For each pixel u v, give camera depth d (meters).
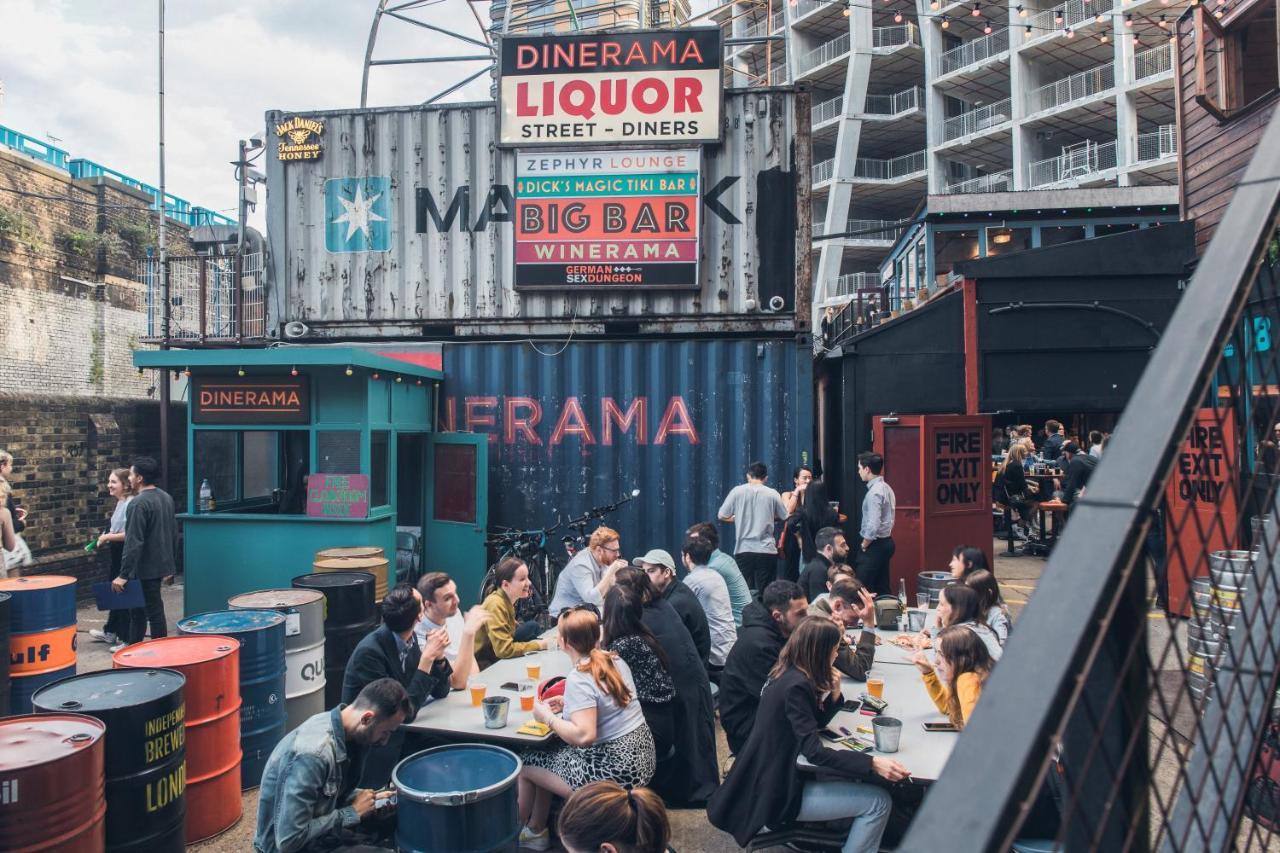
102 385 19.22
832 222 40.78
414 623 4.75
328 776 3.63
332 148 10.51
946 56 38.47
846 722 4.43
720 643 6.20
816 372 14.17
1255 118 8.67
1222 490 1.62
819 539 7.31
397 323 10.45
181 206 24.08
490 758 3.78
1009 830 0.81
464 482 9.43
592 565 6.94
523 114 10.12
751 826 3.96
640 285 10.05
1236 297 1.18
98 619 9.49
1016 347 10.14
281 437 10.07
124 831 3.92
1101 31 31.16
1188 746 1.29
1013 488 13.41
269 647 5.38
